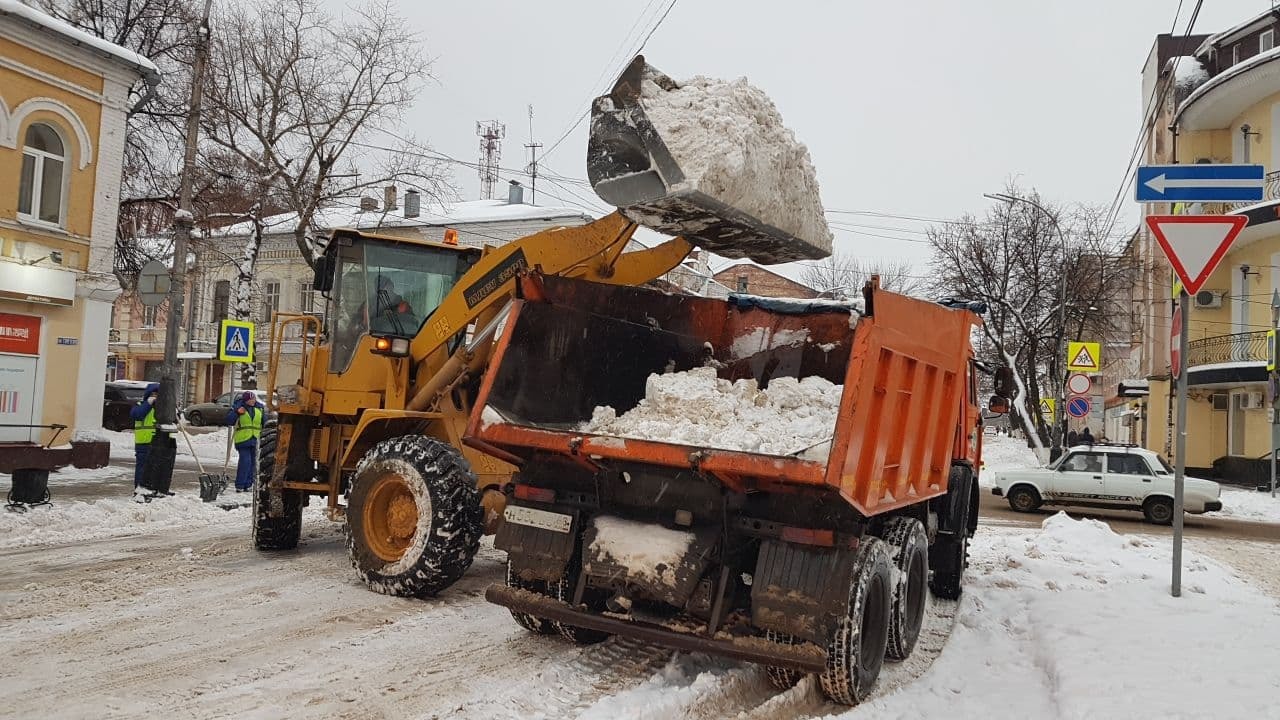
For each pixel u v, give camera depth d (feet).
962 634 21.88
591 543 16.44
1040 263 100.58
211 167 70.90
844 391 14.33
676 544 15.67
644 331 20.54
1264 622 21.66
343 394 26.02
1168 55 110.83
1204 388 90.48
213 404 110.01
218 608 20.51
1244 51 97.04
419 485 21.66
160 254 78.38
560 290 18.28
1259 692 15.76
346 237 26.43
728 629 16.05
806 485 14.38
